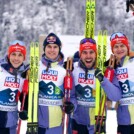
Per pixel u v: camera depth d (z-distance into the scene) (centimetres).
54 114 980
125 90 952
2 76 961
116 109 974
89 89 1002
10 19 5597
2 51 5450
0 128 957
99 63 1018
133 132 952
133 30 5406
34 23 5600
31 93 988
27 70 984
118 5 5472
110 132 1230
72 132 1021
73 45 2561
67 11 5584
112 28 5438
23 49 973
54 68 990
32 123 987
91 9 1078
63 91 991
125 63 960
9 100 959
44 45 1004
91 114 1002
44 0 5716
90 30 1078
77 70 1012
